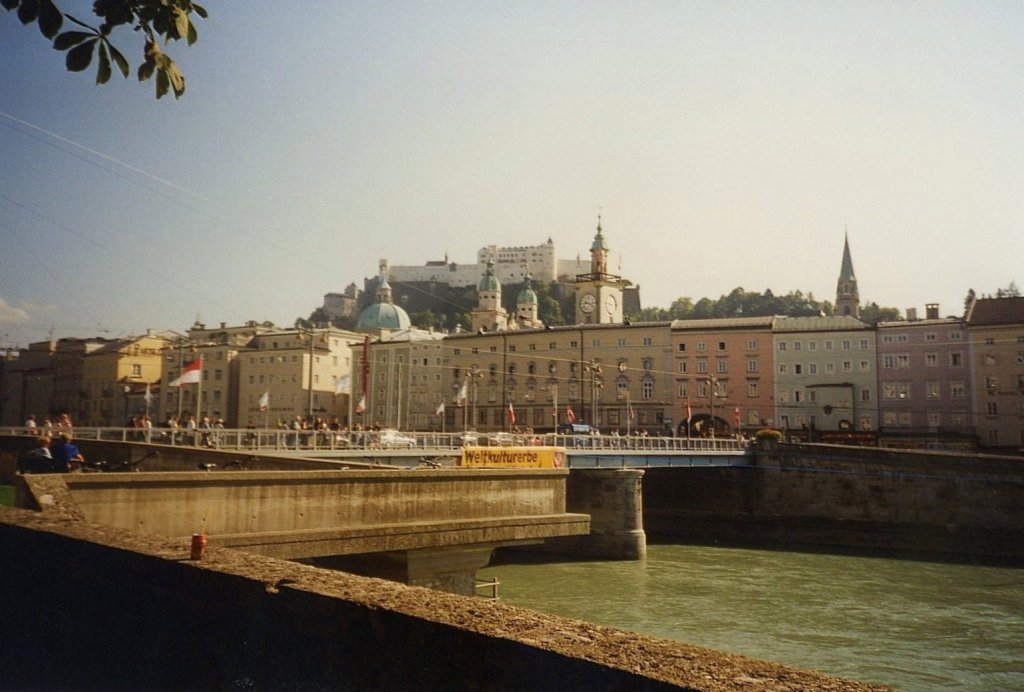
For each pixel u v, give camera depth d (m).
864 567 51.00
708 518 70.94
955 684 25.02
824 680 4.65
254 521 21.06
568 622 5.76
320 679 6.29
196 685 7.36
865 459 63.97
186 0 7.00
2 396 115.31
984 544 57.94
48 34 6.52
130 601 8.29
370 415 127.94
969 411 96.94
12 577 10.16
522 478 30.47
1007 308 96.50
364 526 23.81
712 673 4.70
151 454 34.06
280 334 127.56
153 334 117.50
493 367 117.44
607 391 109.50
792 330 104.88
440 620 5.62
